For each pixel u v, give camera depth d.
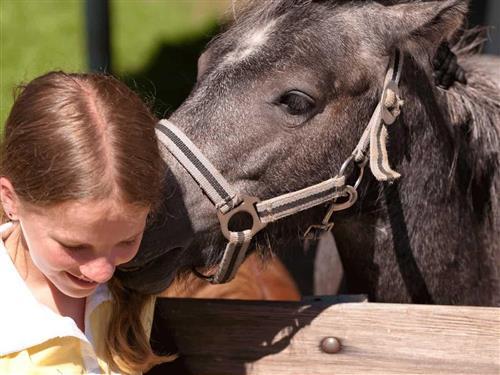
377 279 4.01
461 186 4.00
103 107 2.72
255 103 3.45
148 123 2.81
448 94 3.94
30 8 13.09
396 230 3.89
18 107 2.74
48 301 3.01
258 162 3.47
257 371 3.50
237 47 3.55
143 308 3.32
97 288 3.16
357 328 3.39
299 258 8.74
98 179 2.61
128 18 13.29
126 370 3.17
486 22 9.23
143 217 2.76
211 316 3.52
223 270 3.53
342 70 3.48
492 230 4.14
